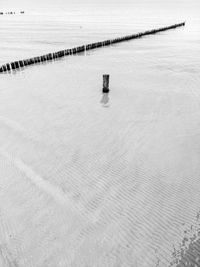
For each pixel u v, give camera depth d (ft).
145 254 15.16
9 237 16.53
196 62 61.36
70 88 44.86
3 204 19.15
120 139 28.12
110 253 15.30
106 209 18.54
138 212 18.21
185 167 23.03
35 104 37.81
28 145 26.94
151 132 29.53
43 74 54.19
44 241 16.19
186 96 40.29
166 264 14.52
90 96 40.98
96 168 23.24
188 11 238.89
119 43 90.84
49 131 29.91
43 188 20.68
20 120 32.63
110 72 54.85
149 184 21.02
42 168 23.25
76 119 32.96
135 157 24.80
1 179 21.79
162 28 119.55
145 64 60.85
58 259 15.05
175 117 33.17
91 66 60.34
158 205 18.79
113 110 35.58
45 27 143.64
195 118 32.78
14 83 48.21
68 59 68.13
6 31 130.41
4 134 29.14
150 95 41.04
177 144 26.84
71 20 180.55
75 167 23.38
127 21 165.68
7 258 15.16
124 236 16.38
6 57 72.02
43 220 17.69
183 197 19.49
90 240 16.16
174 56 68.33
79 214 18.12
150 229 16.81
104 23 156.97
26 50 81.71
